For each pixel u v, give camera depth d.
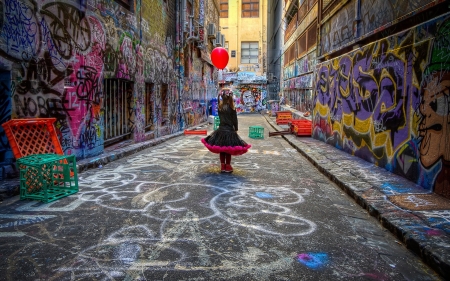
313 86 12.57
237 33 36.94
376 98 6.97
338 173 6.26
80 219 3.97
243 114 33.06
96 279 2.65
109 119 8.92
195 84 19.25
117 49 8.77
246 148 6.42
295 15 22.80
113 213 4.20
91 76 7.43
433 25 4.88
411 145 5.55
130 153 8.89
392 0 6.54
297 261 3.02
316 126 12.07
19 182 5.04
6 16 5.03
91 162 6.95
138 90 10.37
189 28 16.61
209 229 3.72
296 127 13.04
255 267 2.89
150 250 3.18
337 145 9.66
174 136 13.42
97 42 7.68
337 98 9.68
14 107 5.27
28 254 3.06
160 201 4.72
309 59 17.89
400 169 5.97
